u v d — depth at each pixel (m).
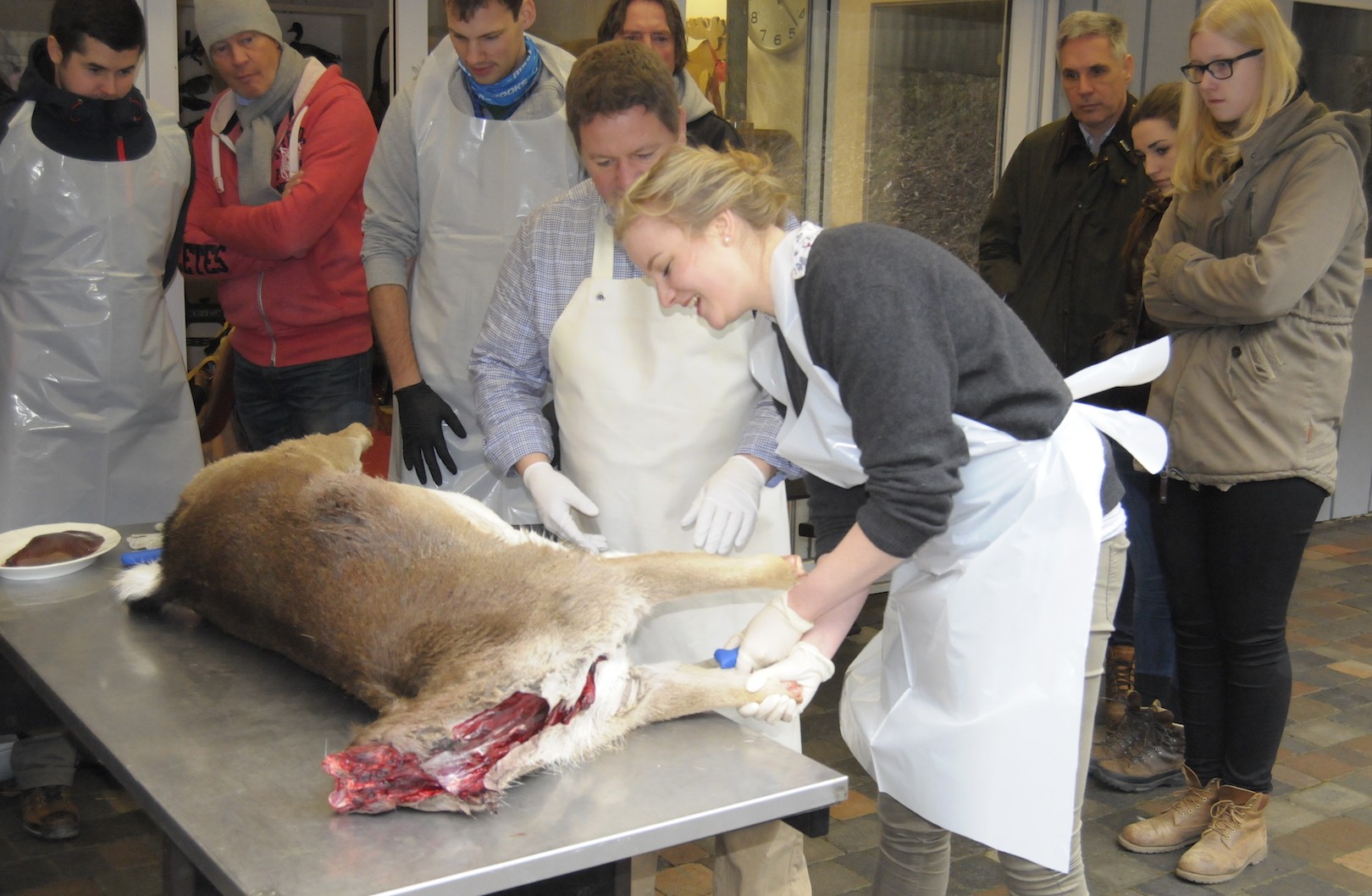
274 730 1.57
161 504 3.31
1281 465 2.71
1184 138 2.89
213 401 3.92
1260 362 2.71
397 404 2.98
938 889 2.08
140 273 3.18
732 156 1.74
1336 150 2.64
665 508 2.22
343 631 1.61
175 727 1.58
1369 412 6.39
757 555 1.94
